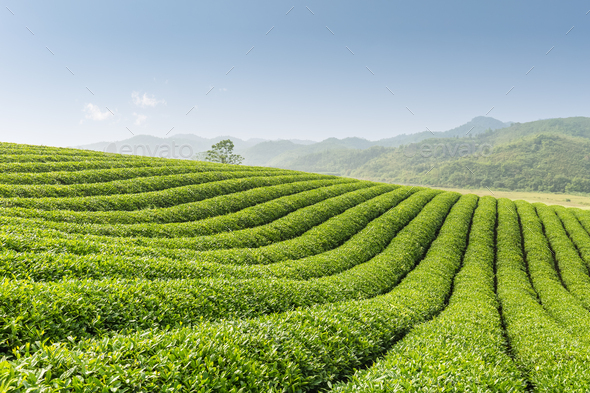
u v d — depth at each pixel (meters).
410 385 7.38
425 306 17.42
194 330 8.07
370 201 41.91
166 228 23.25
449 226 37.72
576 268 29.56
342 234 30.19
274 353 7.79
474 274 25.12
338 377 8.98
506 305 19.95
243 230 26.45
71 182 29.52
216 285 12.44
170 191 31.19
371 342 10.80
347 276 20.28
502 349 13.20
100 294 8.91
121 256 14.03
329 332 10.26
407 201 46.25
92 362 5.68
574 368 10.48
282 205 34.19
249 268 17.36
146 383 5.65
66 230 18.22
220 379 6.21
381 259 25.81
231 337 7.93
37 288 8.10
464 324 14.79
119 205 26.16
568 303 20.83
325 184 50.56
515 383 9.03
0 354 6.19
